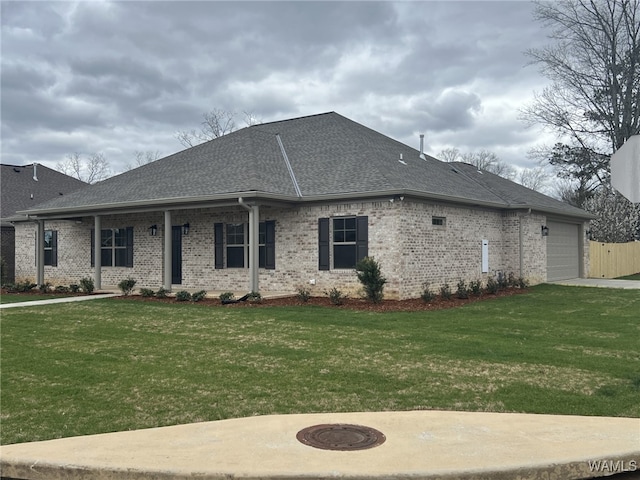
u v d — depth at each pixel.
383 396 6.84
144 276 21.67
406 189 15.79
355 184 17.05
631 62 32.03
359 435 5.14
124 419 6.07
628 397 6.77
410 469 4.25
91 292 19.88
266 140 22.25
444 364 8.48
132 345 10.12
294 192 17.66
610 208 34.19
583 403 6.51
